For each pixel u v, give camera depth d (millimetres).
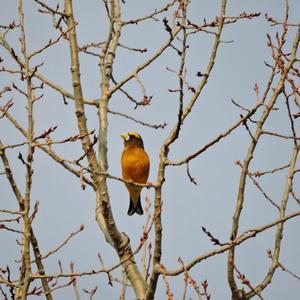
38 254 11180
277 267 11344
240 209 11062
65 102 14102
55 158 10312
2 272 10961
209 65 11758
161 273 10758
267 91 11422
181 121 11195
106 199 12055
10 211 10008
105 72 14359
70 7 12938
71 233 11164
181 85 10875
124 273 11922
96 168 12078
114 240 12188
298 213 10133
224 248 10227
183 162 11125
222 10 12289
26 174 10016
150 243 11211
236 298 10930
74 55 12578
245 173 11234
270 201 12000
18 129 12188
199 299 10398
